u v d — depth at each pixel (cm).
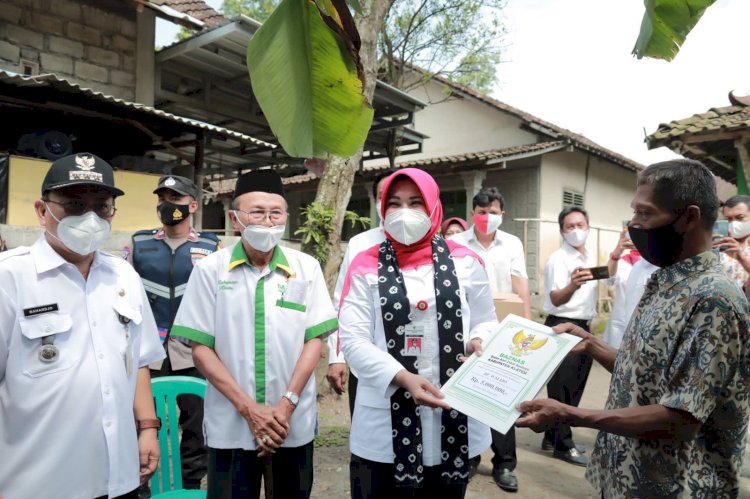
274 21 95
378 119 905
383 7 422
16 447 157
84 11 681
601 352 180
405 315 190
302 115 101
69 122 648
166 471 233
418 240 196
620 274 373
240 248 224
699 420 131
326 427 442
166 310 315
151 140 706
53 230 171
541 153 1039
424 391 172
